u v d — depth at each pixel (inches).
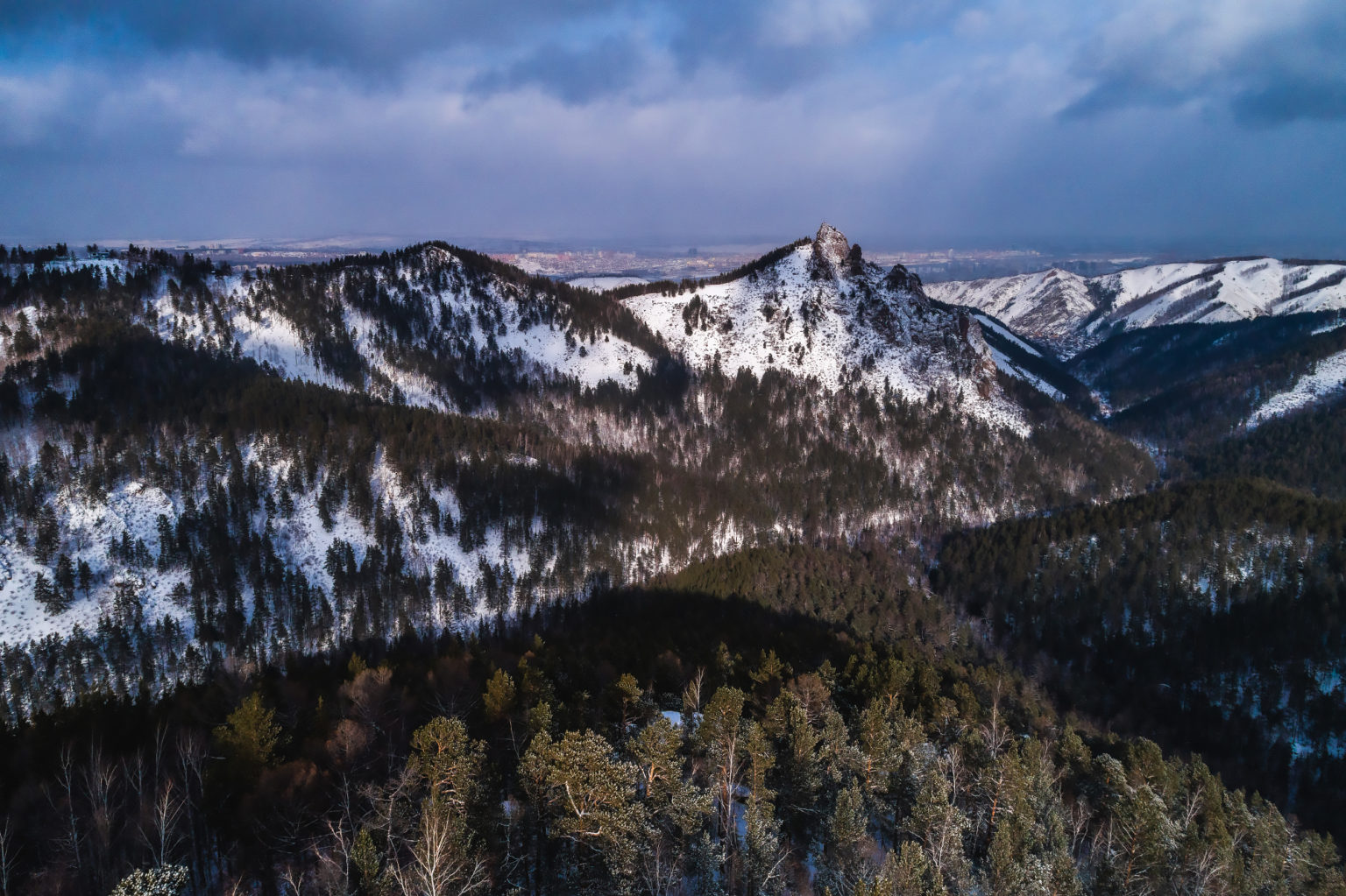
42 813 1664.6
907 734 2025.1
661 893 1507.1
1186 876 1702.8
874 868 1610.5
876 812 1909.4
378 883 1299.2
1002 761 1849.2
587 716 2170.3
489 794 1625.2
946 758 2037.4
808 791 1813.5
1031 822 1686.8
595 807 1517.0
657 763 1681.8
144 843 1632.6
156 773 1868.8
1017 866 1529.3
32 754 1867.6
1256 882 1791.3
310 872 1565.0
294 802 1624.0
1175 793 2108.8
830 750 1963.6
